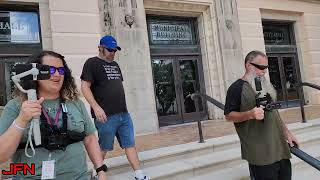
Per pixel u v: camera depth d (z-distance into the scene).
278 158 2.99
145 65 8.05
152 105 8.05
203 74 9.70
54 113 2.04
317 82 11.73
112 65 3.82
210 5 9.44
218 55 9.43
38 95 2.04
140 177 3.74
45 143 1.93
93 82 3.65
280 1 11.20
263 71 3.09
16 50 7.20
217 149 5.25
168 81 9.24
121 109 3.76
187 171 4.30
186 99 9.45
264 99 2.99
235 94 3.01
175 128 8.31
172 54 9.30
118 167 4.27
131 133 3.85
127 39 7.86
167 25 9.38
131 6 7.97
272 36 11.59
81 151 2.09
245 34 10.28
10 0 7.00
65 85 2.17
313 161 3.05
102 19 7.78
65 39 7.27
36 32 7.43
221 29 9.47
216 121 8.94
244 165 4.79
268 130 3.00
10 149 1.70
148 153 4.78
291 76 11.81
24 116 1.71
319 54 11.97
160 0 8.64
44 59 2.02
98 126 3.69
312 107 10.77
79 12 7.47
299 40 11.88
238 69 9.61
